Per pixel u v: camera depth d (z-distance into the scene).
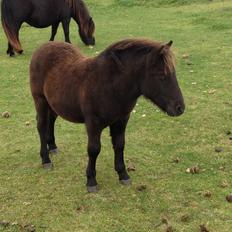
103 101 2.37
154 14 8.17
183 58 5.35
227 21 7.04
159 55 2.17
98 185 2.70
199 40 6.17
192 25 7.09
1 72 5.16
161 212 2.42
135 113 3.82
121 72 2.30
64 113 2.65
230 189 2.61
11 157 3.13
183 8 8.39
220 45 5.83
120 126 2.55
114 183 2.72
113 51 2.33
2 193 2.67
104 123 2.46
